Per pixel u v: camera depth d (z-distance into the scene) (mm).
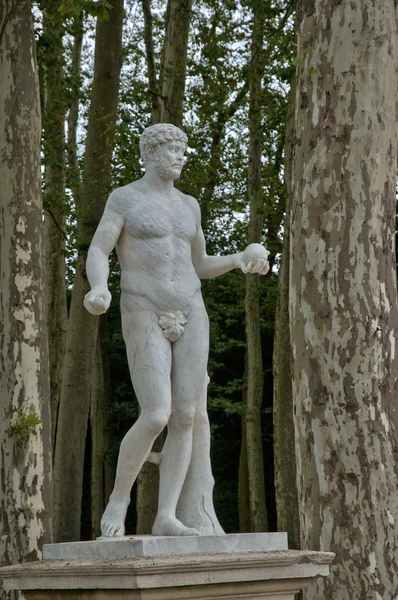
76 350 17500
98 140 17906
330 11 10562
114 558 6426
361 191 10305
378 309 10148
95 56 17906
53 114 20703
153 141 7613
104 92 17859
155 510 18859
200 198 23062
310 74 10586
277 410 20031
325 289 10203
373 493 9797
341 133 10383
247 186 25688
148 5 21688
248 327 24344
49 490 11805
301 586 6961
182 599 6297
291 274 10609
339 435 9953
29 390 11742
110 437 27109
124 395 29328
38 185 12383
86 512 30609
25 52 12477
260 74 20672
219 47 20812
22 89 12383
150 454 7348
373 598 9625
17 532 11438
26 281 11969
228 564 6418
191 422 7309
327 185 10352
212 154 23062
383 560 9695
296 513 19844
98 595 6344
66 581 6477
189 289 7434
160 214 7488
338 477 9906
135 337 7297
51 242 22641
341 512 9844
